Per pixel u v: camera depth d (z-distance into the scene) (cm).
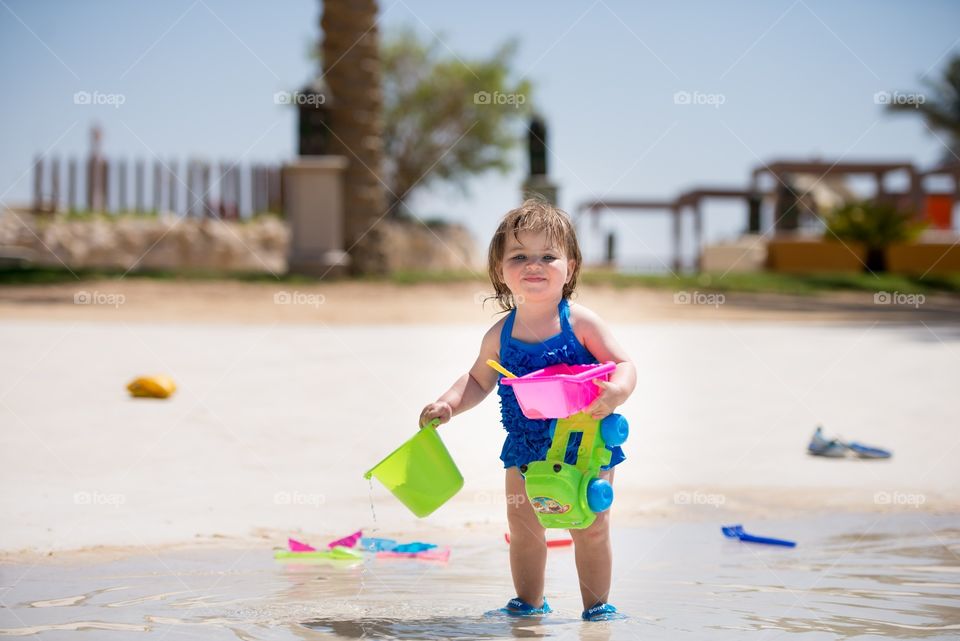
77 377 992
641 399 947
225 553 449
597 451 363
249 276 2331
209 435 723
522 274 383
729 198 3738
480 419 812
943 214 4016
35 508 521
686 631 328
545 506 354
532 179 2709
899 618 345
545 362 382
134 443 692
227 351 1227
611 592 387
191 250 3325
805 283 2655
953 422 833
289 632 321
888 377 1105
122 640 310
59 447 675
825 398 959
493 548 469
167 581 396
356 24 2419
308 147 2412
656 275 2559
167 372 1037
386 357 1176
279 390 926
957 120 3569
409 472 379
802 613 353
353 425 765
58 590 379
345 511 538
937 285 2852
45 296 1989
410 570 423
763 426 812
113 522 499
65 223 3297
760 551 462
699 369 1162
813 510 553
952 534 498
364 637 317
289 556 441
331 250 2409
